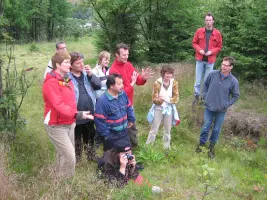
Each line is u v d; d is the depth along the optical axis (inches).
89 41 1076.5
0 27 204.7
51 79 151.1
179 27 467.8
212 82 221.9
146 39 480.4
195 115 288.0
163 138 233.1
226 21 358.9
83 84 186.7
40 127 233.9
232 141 259.3
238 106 300.0
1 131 191.6
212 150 234.8
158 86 221.5
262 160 233.1
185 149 241.9
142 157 212.5
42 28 1630.2
